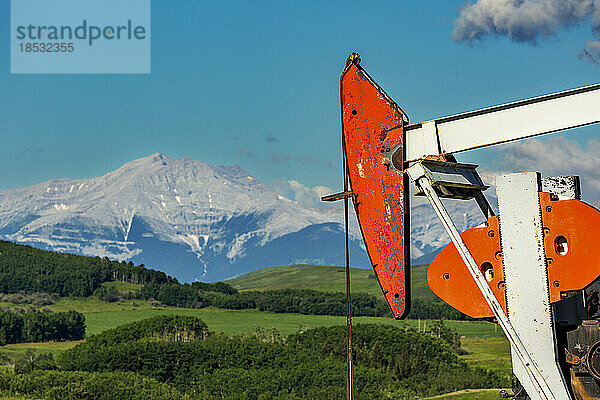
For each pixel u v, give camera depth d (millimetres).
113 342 93062
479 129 5785
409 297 5719
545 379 5242
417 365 77875
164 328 99750
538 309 5320
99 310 179875
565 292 5273
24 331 132750
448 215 5406
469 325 122312
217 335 104625
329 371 77125
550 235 5340
